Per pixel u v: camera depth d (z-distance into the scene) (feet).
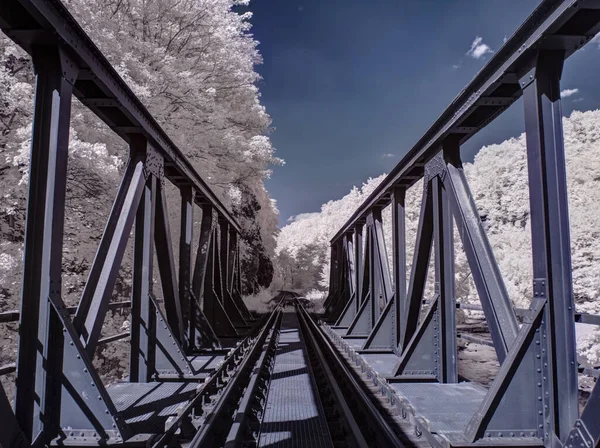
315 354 30.89
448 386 21.16
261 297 127.65
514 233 84.28
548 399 12.94
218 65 59.57
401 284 31.53
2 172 31.37
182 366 22.49
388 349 32.50
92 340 14.93
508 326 15.06
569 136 90.48
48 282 12.84
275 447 13.38
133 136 21.12
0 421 10.78
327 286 182.50
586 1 10.74
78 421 13.10
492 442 12.95
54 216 13.06
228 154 58.34
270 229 150.30
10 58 32.40
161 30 53.93
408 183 30.50
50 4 12.24
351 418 15.20
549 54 13.25
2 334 31.24
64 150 13.60
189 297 31.37
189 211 31.60
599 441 10.25
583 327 51.29
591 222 55.26
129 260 40.81
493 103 17.03
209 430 14.06
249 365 26.12
